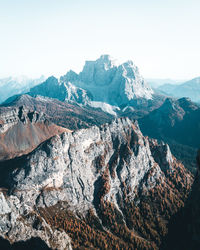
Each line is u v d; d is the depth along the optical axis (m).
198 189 64.31
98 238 186.50
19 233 150.88
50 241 160.25
